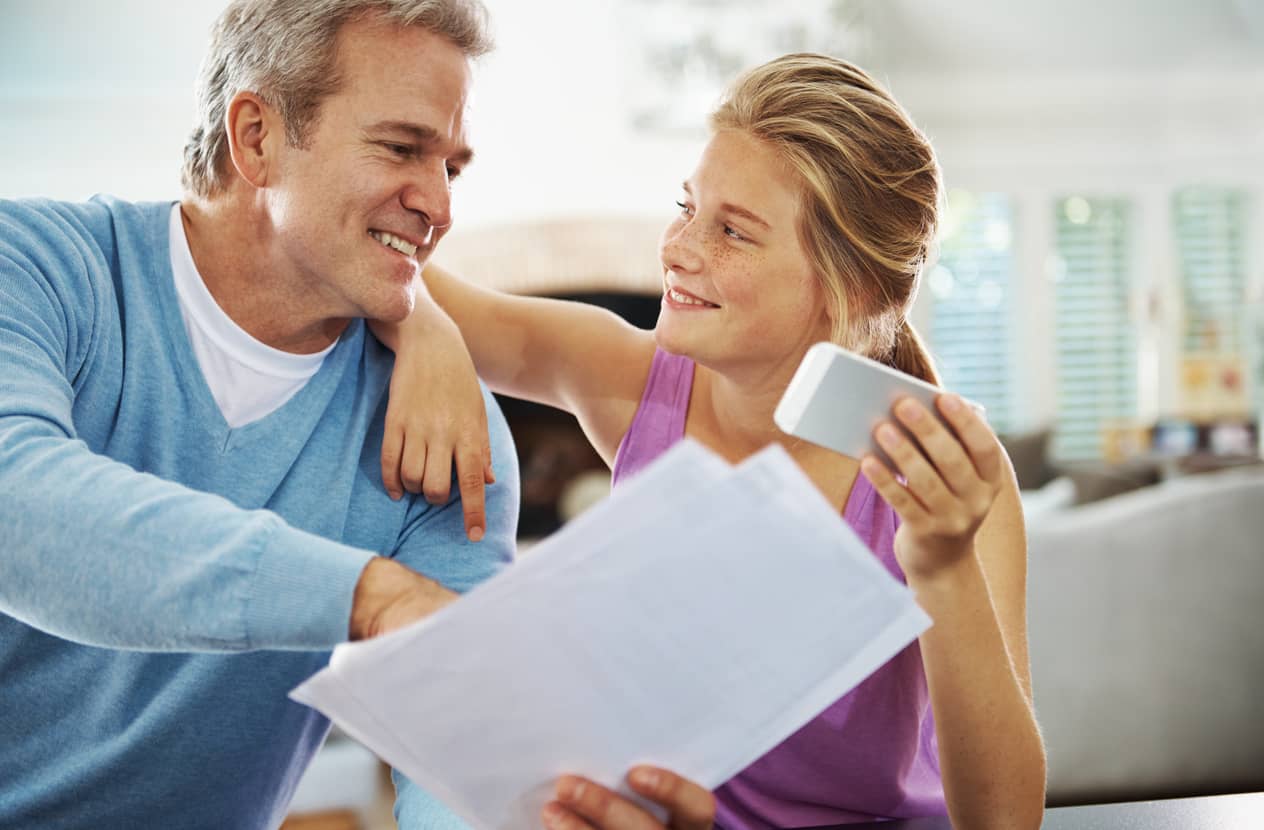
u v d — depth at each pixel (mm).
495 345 1392
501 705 746
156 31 4766
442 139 1062
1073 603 2311
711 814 796
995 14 6988
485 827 828
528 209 4875
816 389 813
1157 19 7094
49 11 4676
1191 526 2318
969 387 7699
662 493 682
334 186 1036
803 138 1128
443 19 1052
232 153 1060
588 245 4848
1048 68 7430
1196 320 7746
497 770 786
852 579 721
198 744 1123
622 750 776
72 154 4785
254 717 1136
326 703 752
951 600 956
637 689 745
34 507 805
